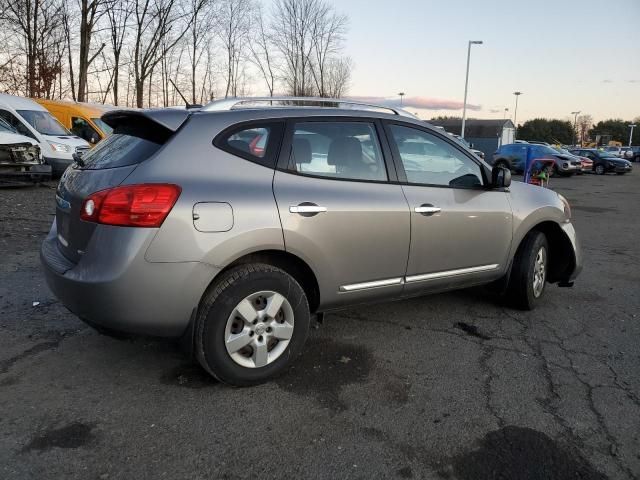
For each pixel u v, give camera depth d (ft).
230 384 10.49
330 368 11.76
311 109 11.70
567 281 16.97
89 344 12.54
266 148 10.80
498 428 9.54
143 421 9.43
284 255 10.87
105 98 94.48
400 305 16.24
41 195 35.99
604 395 10.85
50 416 9.47
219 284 10.05
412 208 12.43
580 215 41.16
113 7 84.38
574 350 13.15
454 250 13.46
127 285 9.25
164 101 103.50
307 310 11.13
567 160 90.99
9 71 76.69
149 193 9.33
